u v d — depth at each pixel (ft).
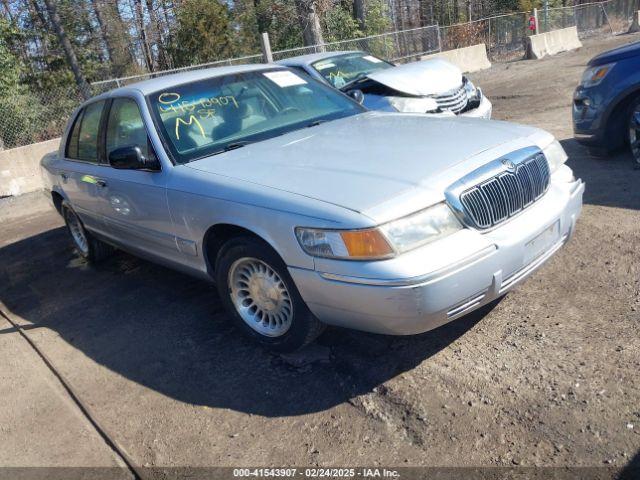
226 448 9.53
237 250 11.41
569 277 12.95
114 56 86.17
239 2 77.05
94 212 16.58
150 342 13.43
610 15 90.53
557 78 44.34
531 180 10.84
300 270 10.10
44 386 12.37
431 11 114.93
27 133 40.68
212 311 14.47
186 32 73.82
